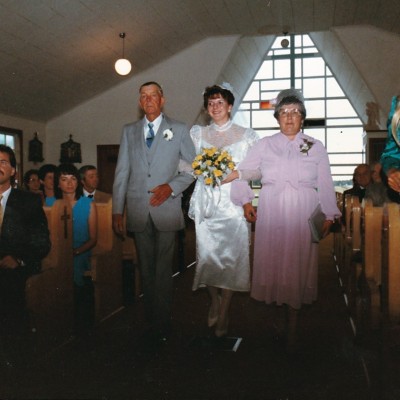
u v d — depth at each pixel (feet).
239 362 9.95
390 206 8.75
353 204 13.26
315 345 11.14
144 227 11.59
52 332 10.79
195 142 11.75
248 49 43.83
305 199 10.37
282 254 10.45
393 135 8.45
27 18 26.48
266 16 34.86
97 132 41.57
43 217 10.12
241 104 58.08
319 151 10.55
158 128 11.61
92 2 27.45
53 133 42.06
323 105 57.98
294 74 58.23
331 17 35.14
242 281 11.27
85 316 12.64
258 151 10.82
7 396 8.17
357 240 12.89
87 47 32.42
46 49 30.48
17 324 9.71
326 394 8.37
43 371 9.45
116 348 10.87
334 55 44.57
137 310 14.47
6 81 32.07
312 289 10.59
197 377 9.10
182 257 21.13
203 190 11.38
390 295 8.47
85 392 8.35
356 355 10.40
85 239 13.10
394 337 8.63
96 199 17.95
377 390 8.46
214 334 11.84
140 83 40.40
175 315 13.98
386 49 36.76
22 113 38.04
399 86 36.73
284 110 10.50
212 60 39.09
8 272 9.71
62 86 36.70
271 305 14.67
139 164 11.57
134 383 8.81
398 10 31.55
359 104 48.80
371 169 22.04
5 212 9.77
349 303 13.79
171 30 34.73
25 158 39.32
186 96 39.60
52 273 10.78
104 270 13.39
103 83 39.45
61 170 13.32
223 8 32.91
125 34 32.50
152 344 11.10
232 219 11.25
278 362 9.96
